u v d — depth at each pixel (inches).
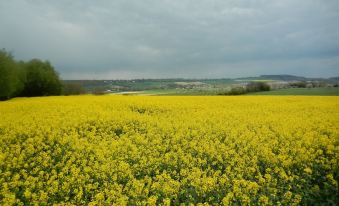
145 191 397.4
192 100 1380.4
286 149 544.1
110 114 928.3
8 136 665.0
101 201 378.3
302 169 472.7
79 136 690.2
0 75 2105.1
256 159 502.9
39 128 737.6
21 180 444.1
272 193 390.0
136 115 914.7
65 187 413.1
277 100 1375.5
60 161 543.2
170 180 416.2
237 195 383.6
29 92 2876.5
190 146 586.2
